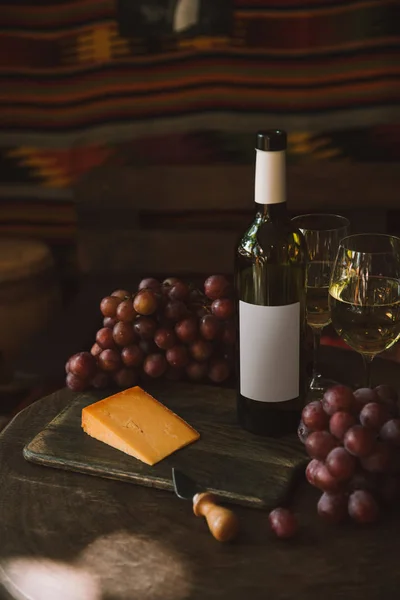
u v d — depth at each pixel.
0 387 2.60
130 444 1.23
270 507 1.11
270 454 1.22
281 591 0.96
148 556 1.03
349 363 1.56
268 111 2.79
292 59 2.72
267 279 1.24
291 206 2.57
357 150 2.80
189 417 1.34
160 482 1.16
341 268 1.27
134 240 2.63
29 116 2.92
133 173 2.60
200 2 2.70
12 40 2.84
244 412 1.28
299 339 1.22
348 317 1.26
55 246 3.06
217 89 2.79
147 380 1.48
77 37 2.81
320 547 1.04
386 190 2.52
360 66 2.70
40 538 1.07
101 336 1.44
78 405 1.39
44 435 1.29
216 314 1.44
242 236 1.28
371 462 1.04
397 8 2.62
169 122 2.86
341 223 1.49
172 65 2.79
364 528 1.07
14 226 3.06
